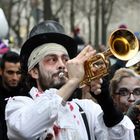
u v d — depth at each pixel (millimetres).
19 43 33625
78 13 47375
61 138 4188
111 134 4379
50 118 3965
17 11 36281
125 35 4293
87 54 4086
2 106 5633
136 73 5613
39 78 4305
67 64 4047
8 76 6719
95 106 4430
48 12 26484
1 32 9102
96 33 35281
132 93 5426
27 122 3965
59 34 4352
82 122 4328
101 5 37312
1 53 9664
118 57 4238
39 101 3994
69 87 4004
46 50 4293
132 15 57375
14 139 4043
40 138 4176
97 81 4219
